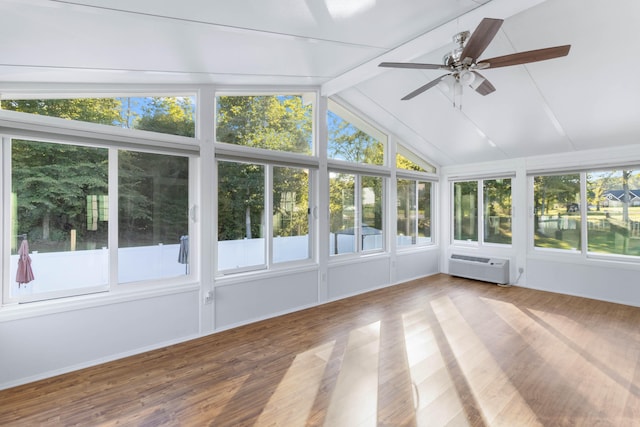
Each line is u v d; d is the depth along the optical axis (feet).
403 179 17.70
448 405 6.65
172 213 10.06
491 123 13.48
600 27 7.92
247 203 11.74
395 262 16.96
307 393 7.13
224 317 10.85
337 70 11.44
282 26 7.30
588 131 12.66
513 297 14.40
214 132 10.75
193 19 6.33
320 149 13.50
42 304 7.81
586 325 10.94
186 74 9.36
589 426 5.98
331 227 14.35
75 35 6.24
